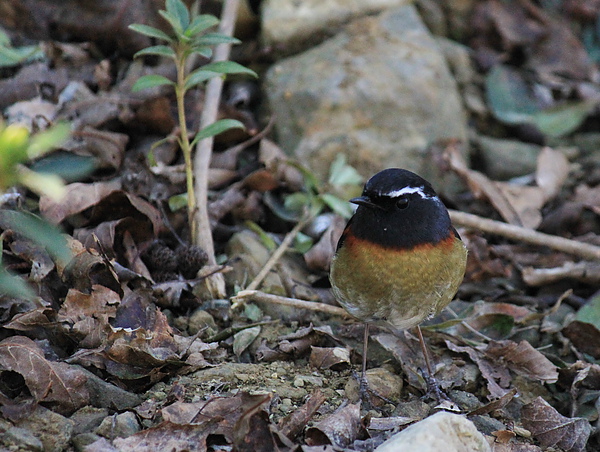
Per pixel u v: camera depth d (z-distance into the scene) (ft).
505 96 50.16
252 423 24.45
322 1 47.14
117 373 27.81
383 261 29.19
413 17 48.01
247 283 36.01
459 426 24.32
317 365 31.40
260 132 43.91
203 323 32.65
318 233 39.37
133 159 38.58
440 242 29.58
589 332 34.58
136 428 25.54
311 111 44.04
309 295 36.17
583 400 31.27
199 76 33.04
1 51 40.55
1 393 25.21
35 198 35.32
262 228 40.52
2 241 30.55
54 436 24.38
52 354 27.58
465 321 35.40
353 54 45.78
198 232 35.78
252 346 32.40
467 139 46.83
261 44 46.44
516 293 38.96
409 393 31.53
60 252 22.08
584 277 39.06
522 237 39.34
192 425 24.91
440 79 46.21
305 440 25.80
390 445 23.22
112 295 29.71
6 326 27.71
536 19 53.47
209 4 45.91
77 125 38.86
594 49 55.72
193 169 38.17
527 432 29.09
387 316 30.55
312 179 40.60
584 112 48.85
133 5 43.37
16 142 19.04
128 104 40.52
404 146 44.32
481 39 52.85
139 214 34.22
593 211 43.29
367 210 29.50
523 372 32.40
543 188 44.47
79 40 44.11
